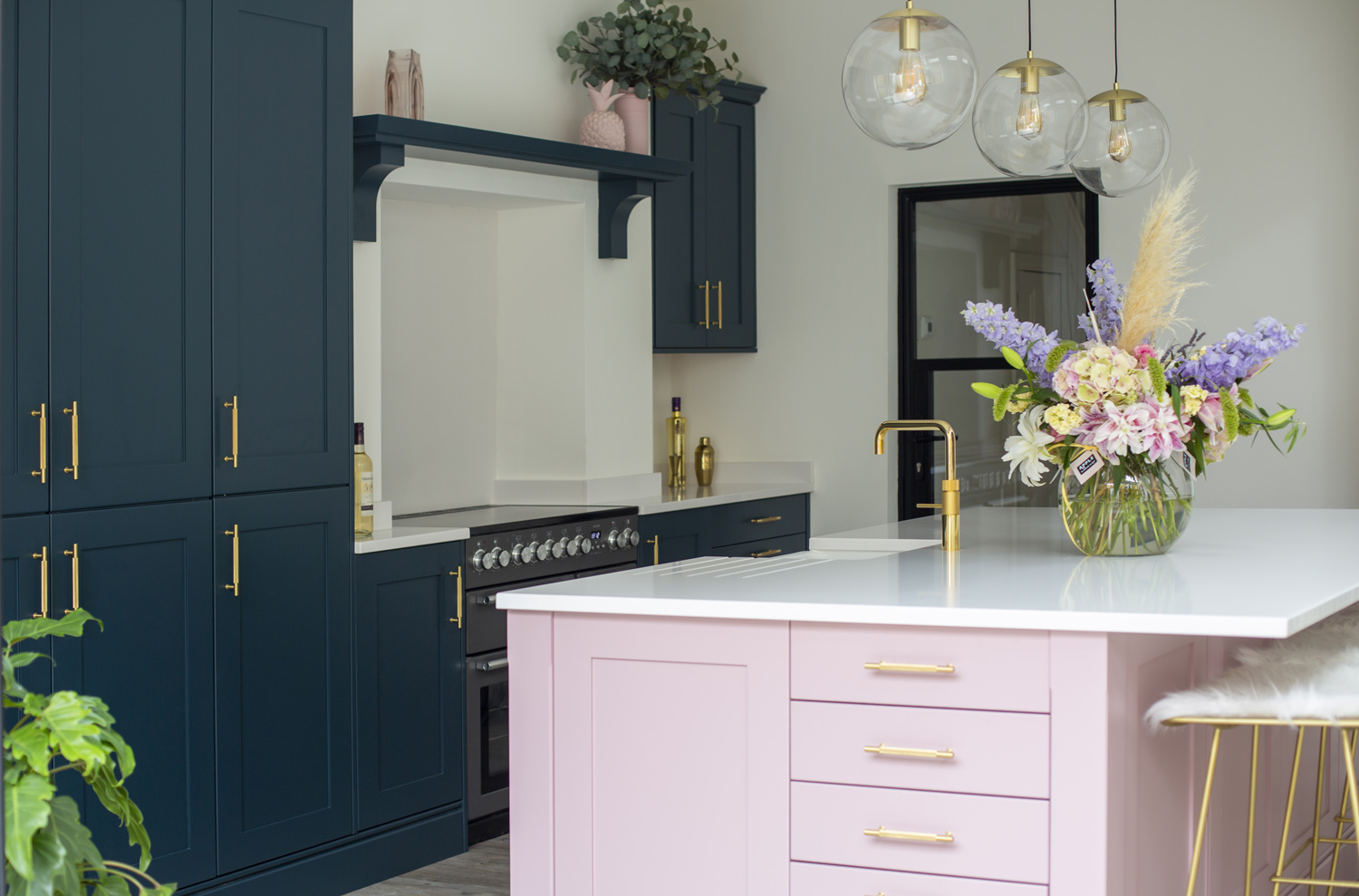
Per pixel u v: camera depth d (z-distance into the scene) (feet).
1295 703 6.95
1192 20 16.28
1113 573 8.60
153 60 10.16
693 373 19.58
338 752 11.66
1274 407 16.02
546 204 15.64
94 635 9.78
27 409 9.36
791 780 7.72
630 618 8.07
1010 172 9.32
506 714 13.57
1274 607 7.08
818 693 7.64
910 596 7.73
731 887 7.88
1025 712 7.19
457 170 14.02
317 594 11.46
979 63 17.40
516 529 13.57
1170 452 9.04
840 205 18.43
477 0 14.82
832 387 18.62
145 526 10.10
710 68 16.40
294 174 11.25
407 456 14.90
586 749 8.20
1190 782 8.20
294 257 11.25
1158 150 9.95
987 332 9.70
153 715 10.18
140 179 10.07
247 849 10.89
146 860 6.03
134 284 10.03
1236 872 8.88
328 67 11.53
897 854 7.49
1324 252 15.71
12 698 5.68
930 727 7.40
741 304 18.67
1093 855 7.02
